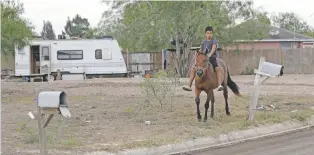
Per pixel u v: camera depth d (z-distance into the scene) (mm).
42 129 7785
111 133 11062
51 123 12336
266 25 39750
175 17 34031
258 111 14562
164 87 15586
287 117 13172
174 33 35469
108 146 9562
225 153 9555
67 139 10117
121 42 39875
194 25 34094
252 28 38125
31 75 34750
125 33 38594
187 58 35594
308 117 13555
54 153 8852
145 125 12234
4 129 11383
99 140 10211
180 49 35875
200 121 12633
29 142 9883
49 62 35188
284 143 10531
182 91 21031
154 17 35125
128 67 39812
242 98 17953
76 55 35625
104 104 16844
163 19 34344
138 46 37094
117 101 17750
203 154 9500
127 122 12719
